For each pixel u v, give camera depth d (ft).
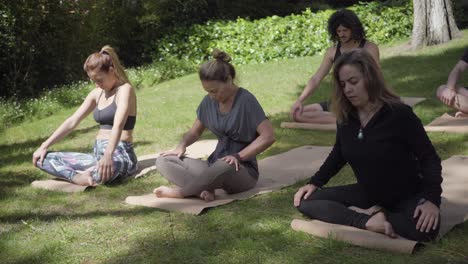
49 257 11.57
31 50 35.35
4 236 12.85
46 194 16.01
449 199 13.35
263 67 38.42
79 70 39.45
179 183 14.98
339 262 10.56
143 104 30.81
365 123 11.18
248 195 14.62
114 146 16.28
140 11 45.75
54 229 13.19
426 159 10.92
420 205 10.89
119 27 43.09
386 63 34.55
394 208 11.66
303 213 12.56
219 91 13.92
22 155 21.34
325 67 21.35
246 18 47.52
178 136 22.95
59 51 37.96
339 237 11.36
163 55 44.01
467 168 15.69
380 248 10.90
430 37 38.11
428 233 10.85
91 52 40.09
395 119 10.87
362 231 11.46
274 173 16.78
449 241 11.11
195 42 43.88
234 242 11.70
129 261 11.23
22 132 26.66
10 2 34.19
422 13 38.09
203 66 13.91
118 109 16.47
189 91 33.78
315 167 17.13
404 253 10.68
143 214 13.84
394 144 11.00
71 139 24.14
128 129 17.02
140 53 45.34
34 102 32.99
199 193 14.39
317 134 21.56
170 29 46.29
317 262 10.63
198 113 15.01
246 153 14.15
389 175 11.25
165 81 39.06
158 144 21.88
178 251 11.47
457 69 20.75
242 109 14.16
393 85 28.86
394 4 45.70
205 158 19.08
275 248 11.36
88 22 39.58
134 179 16.94
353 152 11.43
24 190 16.44
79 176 16.53
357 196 12.17
